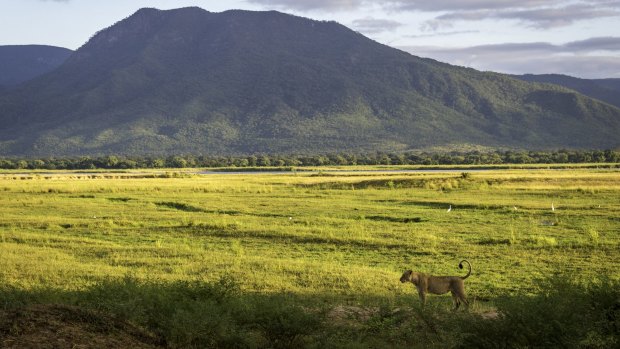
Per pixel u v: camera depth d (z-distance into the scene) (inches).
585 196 1710.1
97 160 6835.6
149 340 434.0
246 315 480.7
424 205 1588.3
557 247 939.3
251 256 893.2
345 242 1007.0
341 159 7190.0
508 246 955.3
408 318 527.2
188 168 6328.7
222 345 452.1
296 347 469.1
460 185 2135.8
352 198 1792.6
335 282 705.0
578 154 6279.5
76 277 712.4
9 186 2187.5
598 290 492.1
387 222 1251.8
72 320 414.6
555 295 463.5
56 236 1061.1
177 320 448.5
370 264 845.8
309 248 975.0
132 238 1074.7
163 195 1918.1
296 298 618.8
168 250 917.8
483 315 532.1
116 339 407.5
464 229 1133.7
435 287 565.3
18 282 672.4
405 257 896.9
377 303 597.6
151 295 509.7
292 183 2445.9
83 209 1501.0
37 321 396.2
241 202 1681.8
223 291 548.1
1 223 1219.9
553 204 1485.0
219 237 1081.4
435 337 484.1
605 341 432.1
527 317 426.3
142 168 6766.7
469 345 438.9
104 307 479.2
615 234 1040.2
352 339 476.1
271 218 1318.9
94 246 967.6
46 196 1868.8
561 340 418.3
